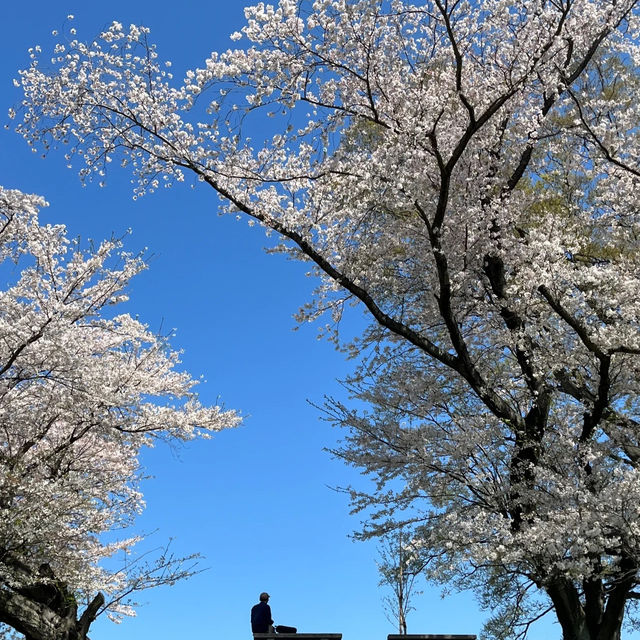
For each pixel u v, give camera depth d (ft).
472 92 31.09
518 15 32.40
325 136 29.96
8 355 32.12
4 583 32.24
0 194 30.63
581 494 27.02
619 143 29.22
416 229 33.55
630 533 25.72
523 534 27.04
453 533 29.66
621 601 29.86
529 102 34.27
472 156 32.99
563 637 30.89
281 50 27.94
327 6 27.43
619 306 29.53
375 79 29.89
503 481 31.07
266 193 30.66
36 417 36.01
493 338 34.58
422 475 32.32
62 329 31.37
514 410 33.68
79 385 33.45
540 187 38.99
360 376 36.73
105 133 30.12
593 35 33.58
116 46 29.19
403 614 44.06
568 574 26.71
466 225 32.48
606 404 30.22
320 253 33.40
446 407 34.91
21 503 31.94
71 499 33.78
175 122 29.84
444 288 30.35
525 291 29.81
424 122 29.25
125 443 39.58
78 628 36.27
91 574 36.58
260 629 31.99
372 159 29.68
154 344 38.65
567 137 33.42
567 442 30.37
